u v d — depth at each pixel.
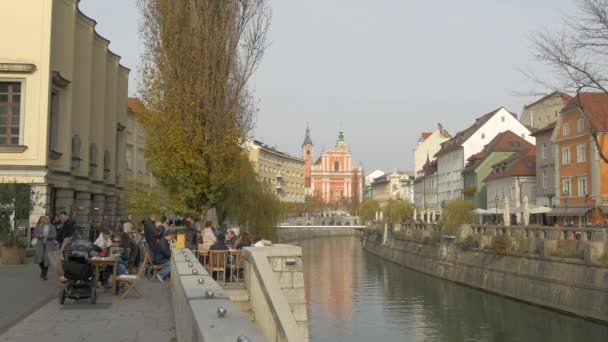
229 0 30.14
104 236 20.08
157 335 10.78
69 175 33.50
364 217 109.88
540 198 65.62
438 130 132.88
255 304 15.97
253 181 43.91
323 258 81.25
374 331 33.16
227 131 29.50
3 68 30.39
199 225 29.69
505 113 94.50
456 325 34.09
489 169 85.56
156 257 19.55
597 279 32.50
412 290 48.44
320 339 31.36
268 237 44.19
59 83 32.56
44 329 11.27
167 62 29.50
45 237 18.88
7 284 17.73
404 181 168.62
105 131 42.88
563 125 59.50
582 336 29.36
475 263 48.81
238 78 30.06
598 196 53.16
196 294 7.76
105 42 40.62
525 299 39.72
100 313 13.12
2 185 26.23
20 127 30.61
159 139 29.56
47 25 31.16
